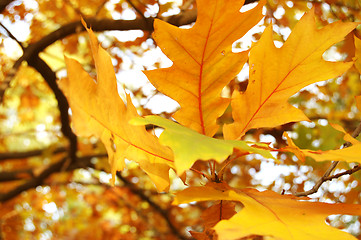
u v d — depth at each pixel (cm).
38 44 177
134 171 314
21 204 350
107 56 56
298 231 48
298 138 154
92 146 268
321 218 50
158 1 144
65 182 293
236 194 52
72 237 365
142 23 156
